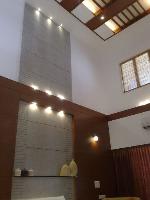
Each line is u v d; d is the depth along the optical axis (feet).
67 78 25.67
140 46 29.35
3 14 21.04
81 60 29.45
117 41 31.86
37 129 19.45
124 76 29.96
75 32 30.17
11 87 18.34
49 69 23.53
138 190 23.49
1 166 15.48
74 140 22.70
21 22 22.56
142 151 24.32
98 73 31.63
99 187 23.13
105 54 33.17
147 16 28.14
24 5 23.99
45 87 22.09
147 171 23.34
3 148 16.02
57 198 18.40
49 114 21.21
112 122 28.07
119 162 25.93
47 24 26.23
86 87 28.07
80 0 26.00
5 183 15.29
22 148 17.63
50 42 25.34
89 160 23.36
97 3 26.76
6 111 17.19
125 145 25.86
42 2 25.20
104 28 30.12
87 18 28.40
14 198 15.66
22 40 21.68
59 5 26.22
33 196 16.93
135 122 25.88
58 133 21.40
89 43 32.40
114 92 29.91
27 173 16.89
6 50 19.70
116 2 26.37
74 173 20.71
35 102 19.92
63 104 22.97
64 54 26.86
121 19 29.17
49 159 19.48
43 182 18.15
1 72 18.47
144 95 26.71
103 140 26.40
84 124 24.67
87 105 26.84
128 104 27.78
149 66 27.86
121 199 20.62
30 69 21.18
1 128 16.42
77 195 20.54
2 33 20.07
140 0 26.50
